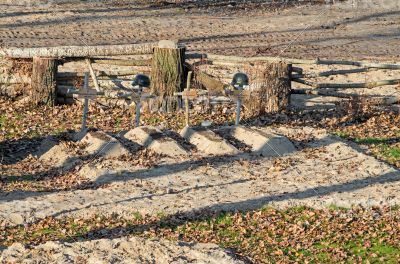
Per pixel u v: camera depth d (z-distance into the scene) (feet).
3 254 56.13
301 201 65.51
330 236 60.70
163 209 63.52
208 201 65.16
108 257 55.62
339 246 59.26
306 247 58.80
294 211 64.44
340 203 65.77
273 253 57.67
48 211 63.05
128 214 62.90
